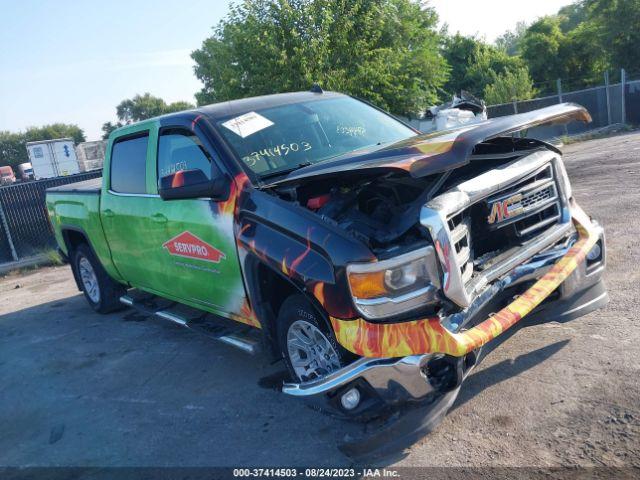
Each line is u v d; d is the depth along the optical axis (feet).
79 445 13.70
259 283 12.92
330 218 11.46
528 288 11.45
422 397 10.28
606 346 13.21
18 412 16.15
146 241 16.96
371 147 13.99
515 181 11.46
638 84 72.43
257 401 14.26
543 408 11.39
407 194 11.80
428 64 62.13
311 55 52.47
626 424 10.39
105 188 19.24
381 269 9.96
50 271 37.68
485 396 12.21
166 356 18.37
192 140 14.99
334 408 10.87
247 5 53.98
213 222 13.85
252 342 13.89
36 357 20.25
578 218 12.77
